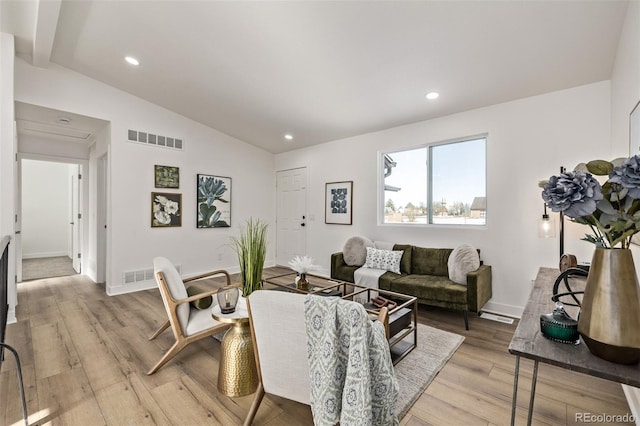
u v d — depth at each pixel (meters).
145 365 2.20
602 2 1.90
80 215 5.25
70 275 5.10
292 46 2.69
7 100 2.86
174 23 2.64
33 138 4.62
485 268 3.17
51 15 2.48
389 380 1.23
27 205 6.78
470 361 2.28
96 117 3.81
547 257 2.99
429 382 2.00
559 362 0.94
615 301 0.92
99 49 3.15
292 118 4.27
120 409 1.72
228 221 5.32
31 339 2.61
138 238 4.21
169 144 4.54
